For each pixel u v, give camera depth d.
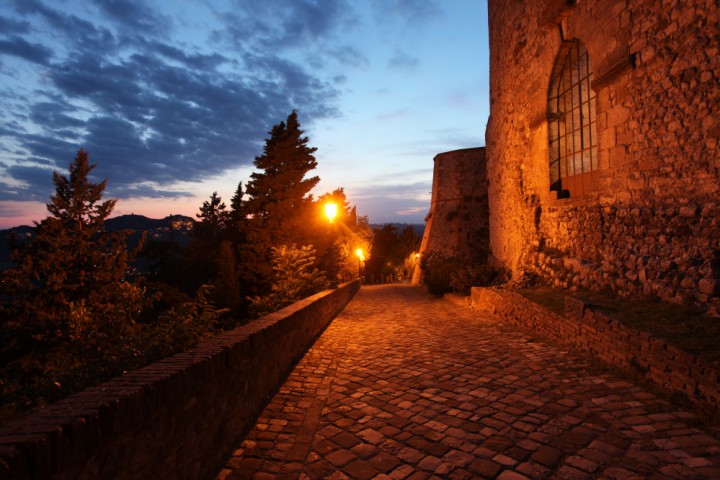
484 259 24.39
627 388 4.19
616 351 4.86
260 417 3.86
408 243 53.06
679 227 5.85
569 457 2.90
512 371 5.04
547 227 10.46
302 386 4.79
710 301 4.81
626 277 6.59
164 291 19.34
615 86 7.31
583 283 7.81
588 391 4.18
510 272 13.52
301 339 6.53
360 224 39.75
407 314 11.33
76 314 5.98
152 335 4.54
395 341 7.33
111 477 1.71
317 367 5.64
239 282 22.55
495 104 15.34
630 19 6.81
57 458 1.41
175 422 2.28
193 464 2.51
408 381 4.88
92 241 14.09
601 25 7.63
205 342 3.34
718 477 2.58
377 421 3.72
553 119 10.29
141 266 30.53
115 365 3.87
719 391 3.35
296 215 24.38
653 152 6.42
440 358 5.89
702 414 3.36
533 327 7.48
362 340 7.55
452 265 16.61
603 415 3.57
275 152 25.48
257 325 4.48
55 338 10.77
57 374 3.76
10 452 1.25
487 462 2.90
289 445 3.28
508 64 13.31
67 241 13.29
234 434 3.29
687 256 5.49
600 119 7.79
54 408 1.65
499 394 4.26
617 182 7.32
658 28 6.23
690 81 5.69
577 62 9.29
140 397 1.93
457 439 3.28
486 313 10.29
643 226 6.61
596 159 8.63
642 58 6.59
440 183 27.23
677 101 5.92
